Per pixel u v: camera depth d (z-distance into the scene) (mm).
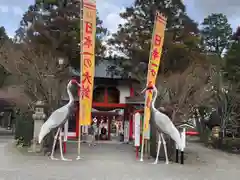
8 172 12430
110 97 31781
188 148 25766
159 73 25406
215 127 28656
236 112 28094
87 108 16594
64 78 25156
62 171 13023
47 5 27328
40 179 11375
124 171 13664
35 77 22453
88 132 27859
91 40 16562
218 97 27594
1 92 27391
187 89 22281
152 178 12375
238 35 27453
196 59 26297
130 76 29625
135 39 27000
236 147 24781
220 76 27125
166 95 23156
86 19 16406
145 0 27219
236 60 25000
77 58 28484
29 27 26719
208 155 21594
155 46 17875
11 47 25781
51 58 24406
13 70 24172
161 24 18031
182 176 13094
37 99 21875
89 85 16625
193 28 27156
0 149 19156
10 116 40344
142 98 28703
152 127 18703
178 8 27047
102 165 15055
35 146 18297
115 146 25562
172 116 20016
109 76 30766
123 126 30531
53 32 26719
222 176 13594
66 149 21406
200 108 29891
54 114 16203
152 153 18641
